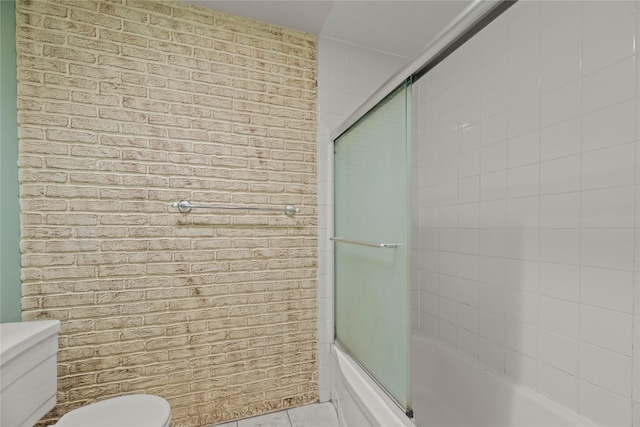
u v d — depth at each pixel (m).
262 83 1.69
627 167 0.97
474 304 1.61
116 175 1.41
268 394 1.67
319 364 1.78
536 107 1.27
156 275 1.47
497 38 1.47
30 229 1.28
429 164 1.99
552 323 1.20
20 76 1.27
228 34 1.62
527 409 1.23
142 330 1.44
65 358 1.32
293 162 1.75
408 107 1.04
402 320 1.07
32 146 1.28
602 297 1.04
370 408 1.16
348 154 1.62
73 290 1.34
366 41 1.88
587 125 1.08
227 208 1.60
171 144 1.50
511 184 1.39
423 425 1.62
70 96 1.34
